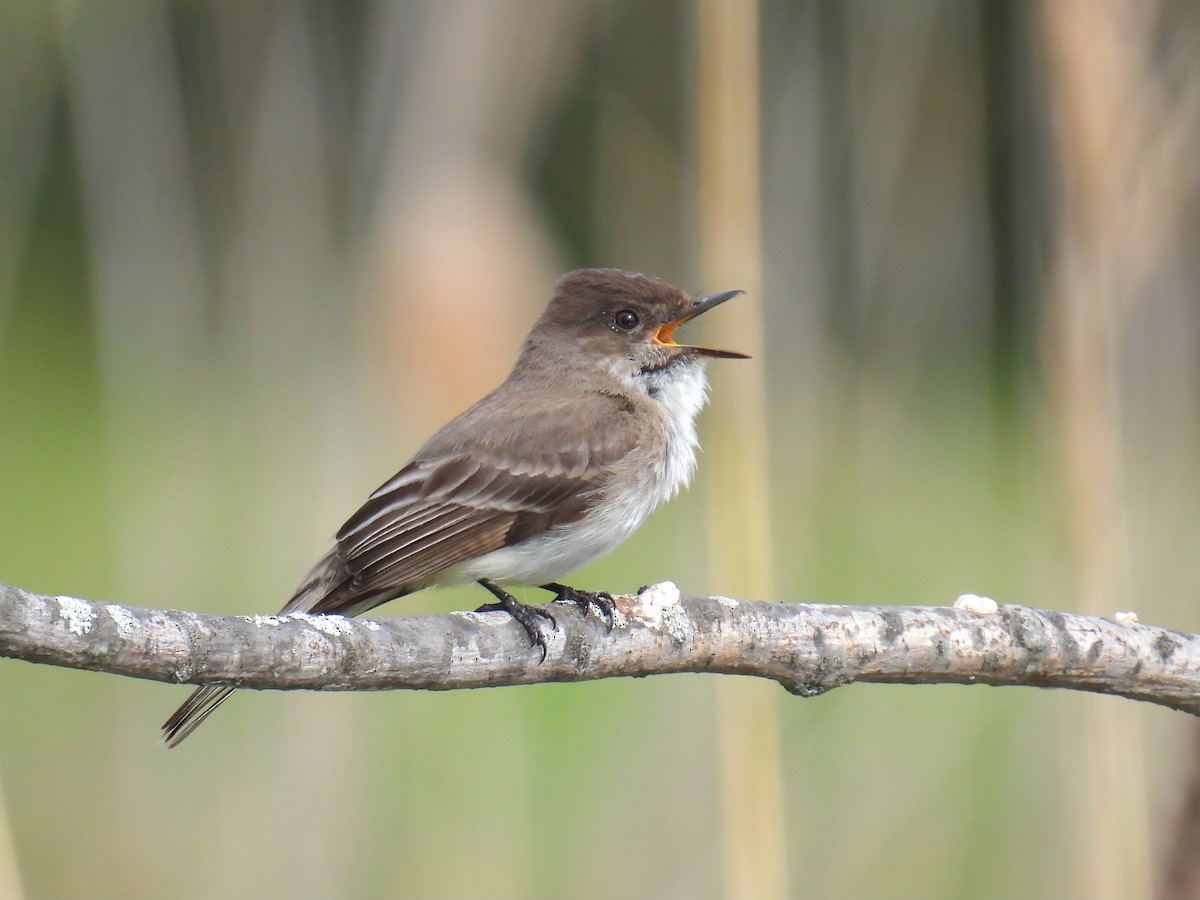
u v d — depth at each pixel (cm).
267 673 569
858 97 1240
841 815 1059
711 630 683
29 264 1981
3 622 508
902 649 693
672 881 1043
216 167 1656
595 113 1532
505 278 1139
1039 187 1054
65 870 1096
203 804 1077
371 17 1339
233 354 1367
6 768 1134
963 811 1061
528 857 1067
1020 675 699
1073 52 811
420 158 1200
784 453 1299
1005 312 1612
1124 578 828
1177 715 833
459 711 1141
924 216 1390
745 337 938
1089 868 879
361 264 1230
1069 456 836
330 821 1050
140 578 1173
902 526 1399
